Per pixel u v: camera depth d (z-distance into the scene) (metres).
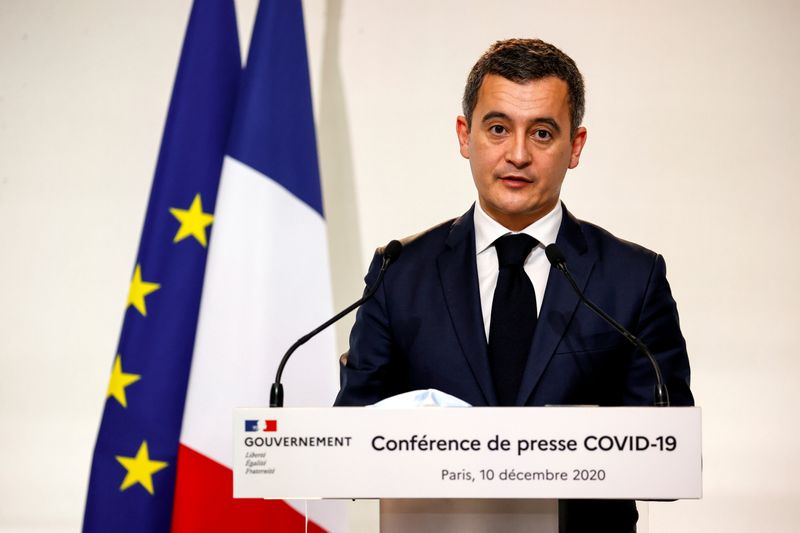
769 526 8.19
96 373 8.73
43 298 8.80
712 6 8.48
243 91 7.19
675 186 8.41
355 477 3.72
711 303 8.33
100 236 8.83
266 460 3.77
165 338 7.03
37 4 8.98
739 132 8.40
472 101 5.62
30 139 8.91
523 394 5.20
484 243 5.71
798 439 8.20
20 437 8.73
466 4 8.68
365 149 8.66
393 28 8.73
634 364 5.39
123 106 8.89
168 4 8.92
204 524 6.49
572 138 5.61
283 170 7.15
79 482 8.66
